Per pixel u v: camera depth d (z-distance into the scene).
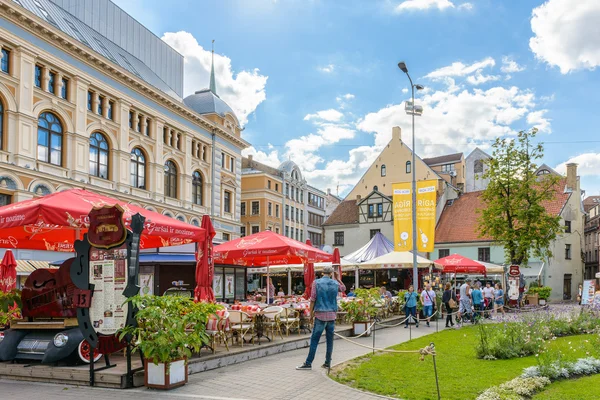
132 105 33.28
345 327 17.75
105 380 8.73
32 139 25.36
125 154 32.25
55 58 26.97
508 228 36.53
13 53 24.67
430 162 68.75
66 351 9.23
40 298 10.03
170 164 38.12
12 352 9.69
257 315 13.62
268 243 16.55
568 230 49.62
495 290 28.36
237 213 47.47
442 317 24.95
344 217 58.22
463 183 63.72
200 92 46.06
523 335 12.97
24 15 24.62
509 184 36.50
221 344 12.88
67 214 9.59
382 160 60.41
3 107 24.23
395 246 25.48
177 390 8.48
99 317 8.88
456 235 50.28
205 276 12.43
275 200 67.19
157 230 11.00
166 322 8.54
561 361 10.12
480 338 13.15
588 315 18.84
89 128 29.41
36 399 7.85
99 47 33.12
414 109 26.11
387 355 12.38
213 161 43.22
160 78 44.97
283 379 9.36
